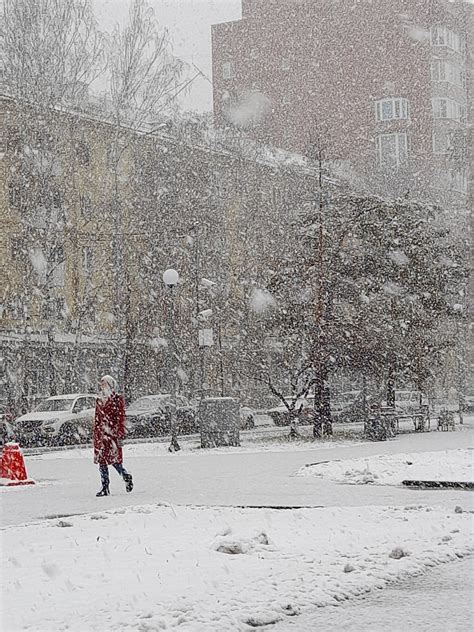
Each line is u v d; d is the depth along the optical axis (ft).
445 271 133.80
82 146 142.61
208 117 168.96
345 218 121.80
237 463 76.07
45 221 130.62
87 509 46.98
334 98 280.51
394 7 276.21
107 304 163.53
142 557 29.25
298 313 117.29
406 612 22.50
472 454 73.61
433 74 274.16
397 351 118.83
